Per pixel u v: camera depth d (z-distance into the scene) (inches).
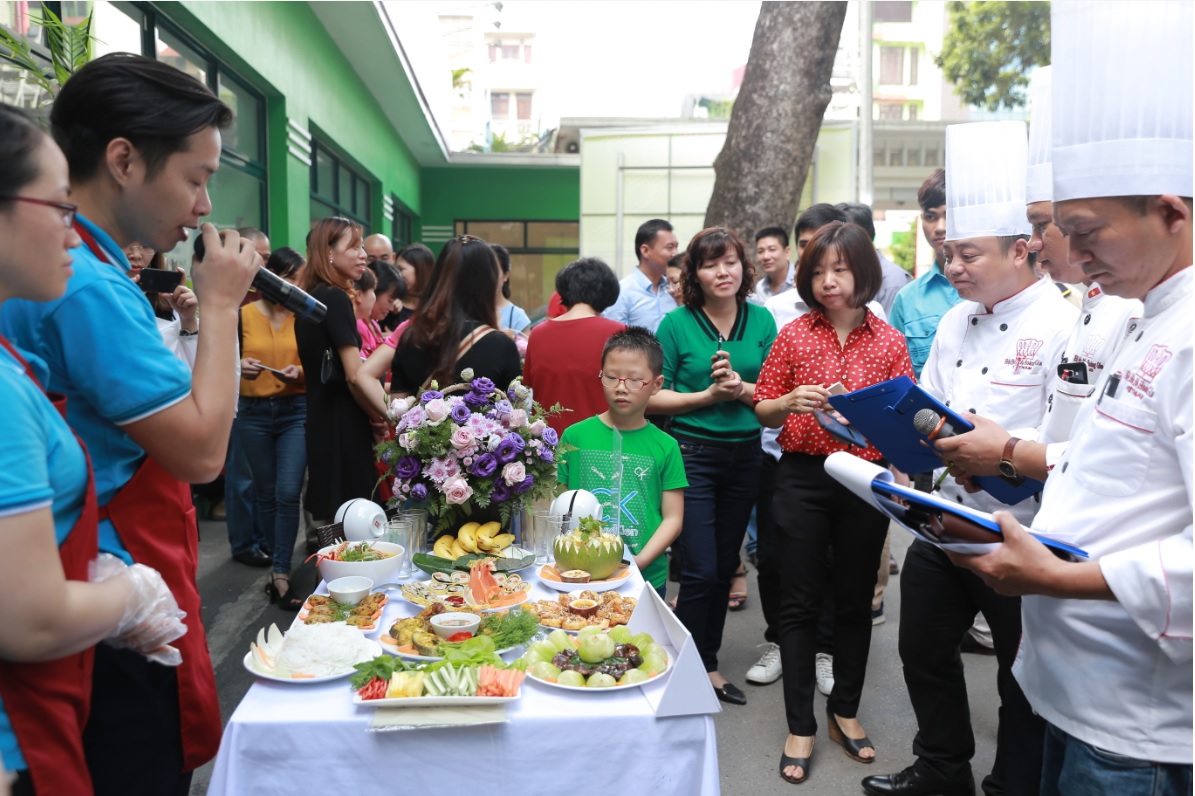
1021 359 102.5
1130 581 55.6
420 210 842.2
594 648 72.4
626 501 116.3
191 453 58.4
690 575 135.8
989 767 121.6
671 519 118.3
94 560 52.1
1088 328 85.0
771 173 289.7
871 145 402.3
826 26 283.1
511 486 102.2
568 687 69.3
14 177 44.8
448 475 100.4
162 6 217.8
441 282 126.6
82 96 56.6
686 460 136.5
